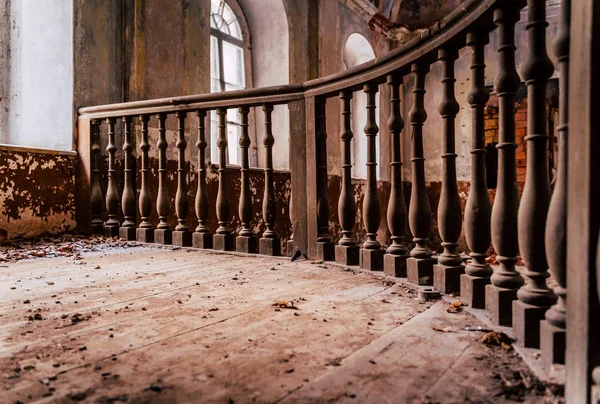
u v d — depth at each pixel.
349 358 1.04
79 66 4.03
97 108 3.74
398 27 8.89
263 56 6.75
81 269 2.30
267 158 2.87
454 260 1.66
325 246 2.57
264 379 0.93
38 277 2.08
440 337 1.17
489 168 7.80
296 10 6.68
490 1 1.31
